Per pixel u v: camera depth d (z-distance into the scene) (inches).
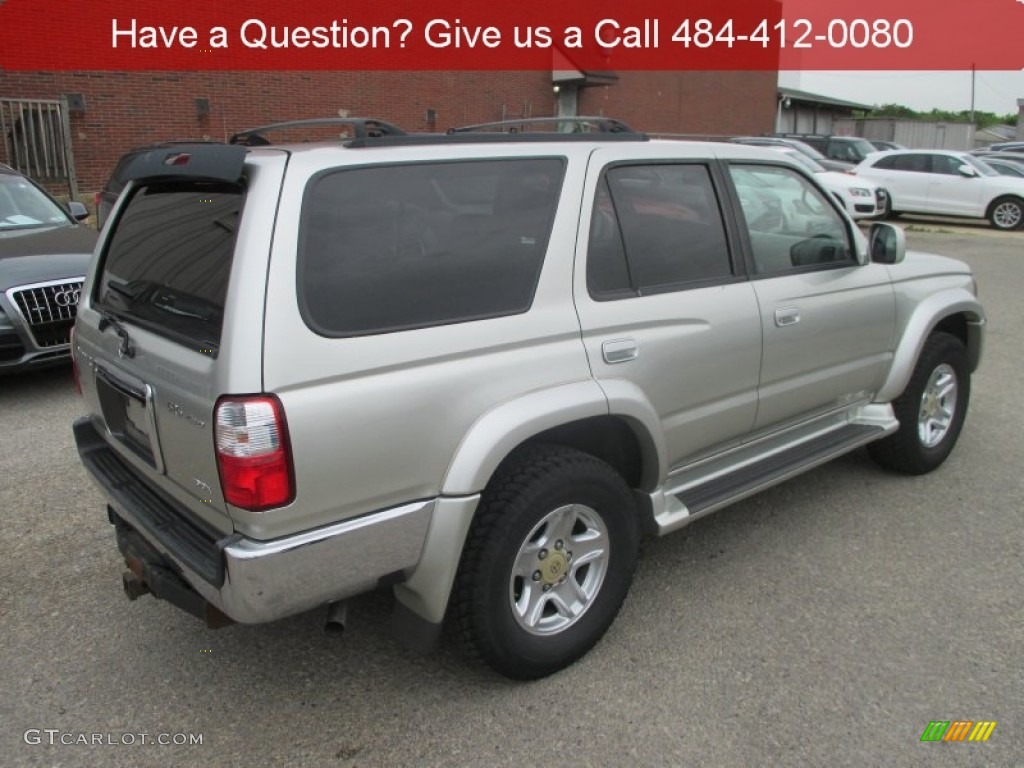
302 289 92.2
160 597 106.2
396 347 97.2
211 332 93.5
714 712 110.0
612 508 117.7
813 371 151.8
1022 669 117.9
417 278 101.0
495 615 107.5
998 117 2561.5
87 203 537.3
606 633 127.0
